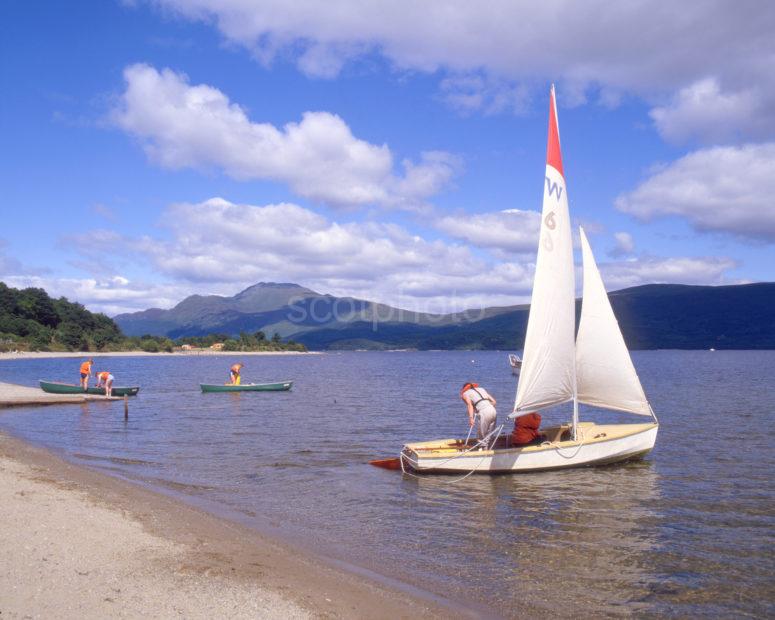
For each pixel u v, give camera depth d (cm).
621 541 1140
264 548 1044
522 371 1709
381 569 982
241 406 3722
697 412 3262
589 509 1359
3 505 1153
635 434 1822
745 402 3809
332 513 1322
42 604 724
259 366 12469
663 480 1634
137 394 4534
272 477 1683
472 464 1695
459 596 878
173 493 1462
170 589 805
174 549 981
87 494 1334
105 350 18025
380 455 2028
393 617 788
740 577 965
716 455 1978
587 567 1005
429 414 3266
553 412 3475
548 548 1098
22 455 1861
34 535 985
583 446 1766
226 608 754
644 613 837
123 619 699
